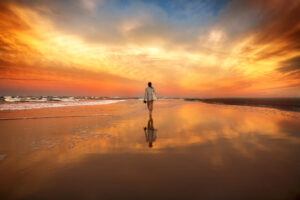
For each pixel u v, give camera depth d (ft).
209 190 6.51
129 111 38.47
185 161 9.42
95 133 16.20
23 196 6.14
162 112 36.81
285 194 6.20
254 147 11.92
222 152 10.89
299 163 9.09
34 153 10.62
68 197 6.10
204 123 22.02
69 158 9.84
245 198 5.98
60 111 35.24
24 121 22.61
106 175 7.77
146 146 12.20
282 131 17.04
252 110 41.11
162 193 6.33
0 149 11.35
